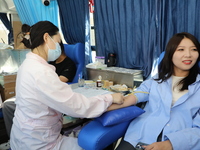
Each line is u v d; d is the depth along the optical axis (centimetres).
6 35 267
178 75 122
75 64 239
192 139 91
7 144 189
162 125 108
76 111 94
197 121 104
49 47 105
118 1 193
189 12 145
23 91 95
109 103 107
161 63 128
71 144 106
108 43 220
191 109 108
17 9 246
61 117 117
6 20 261
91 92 171
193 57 109
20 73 101
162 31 164
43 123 98
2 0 244
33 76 91
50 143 101
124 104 116
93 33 246
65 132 143
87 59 232
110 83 191
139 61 197
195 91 111
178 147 90
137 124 115
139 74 190
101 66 216
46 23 105
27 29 110
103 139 96
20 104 98
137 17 181
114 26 205
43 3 255
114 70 197
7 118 178
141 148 97
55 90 90
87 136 97
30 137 96
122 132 114
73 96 95
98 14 216
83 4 232
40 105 94
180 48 111
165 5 160
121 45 205
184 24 151
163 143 92
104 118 102
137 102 126
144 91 133
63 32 276
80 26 248
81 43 237
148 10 172
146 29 176
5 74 232
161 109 118
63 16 264
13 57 271
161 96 119
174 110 114
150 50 176
